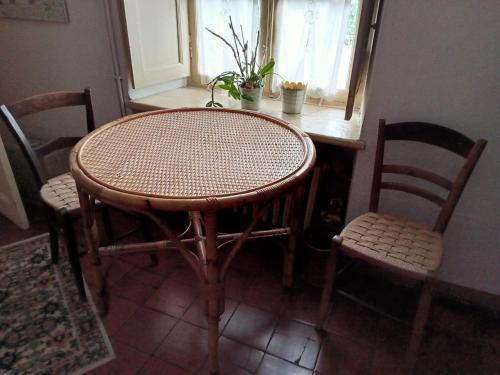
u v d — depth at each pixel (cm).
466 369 138
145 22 190
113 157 121
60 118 234
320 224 201
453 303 168
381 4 147
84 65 208
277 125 153
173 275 179
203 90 230
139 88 201
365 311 162
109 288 170
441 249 131
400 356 143
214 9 204
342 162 185
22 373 131
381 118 150
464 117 139
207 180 109
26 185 227
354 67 154
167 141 135
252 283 176
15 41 220
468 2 122
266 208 118
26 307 157
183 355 140
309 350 144
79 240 198
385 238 136
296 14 187
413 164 155
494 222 151
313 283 177
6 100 247
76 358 137
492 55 126
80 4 191
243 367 137
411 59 136
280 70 204
